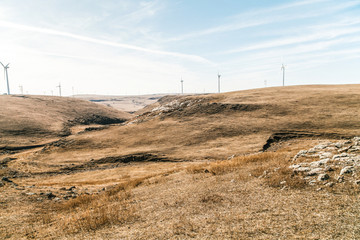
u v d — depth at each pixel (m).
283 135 47.62
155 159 46.75
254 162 16.62
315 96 72.94
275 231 6.06
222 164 17.94
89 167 46.75
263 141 46.47
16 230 9.66
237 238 5.96
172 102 101.94
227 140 51.09
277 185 10.03
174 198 10.92
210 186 11.92
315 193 8.29
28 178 39.59
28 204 14.45
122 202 12.19
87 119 148.00
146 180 19.08
